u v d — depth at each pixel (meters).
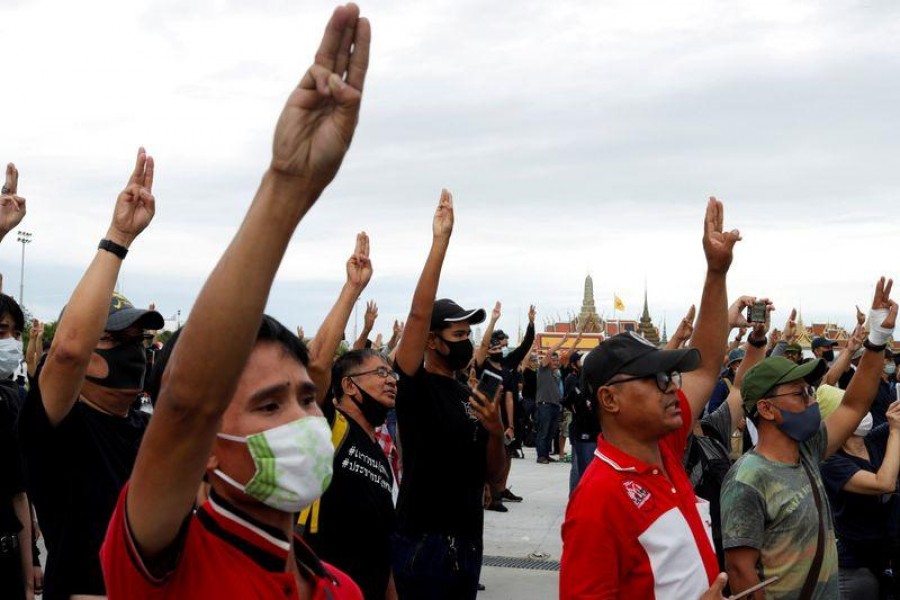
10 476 4.19
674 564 2.99
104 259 3.22
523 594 7.57
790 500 3.83
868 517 5.30
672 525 3.03
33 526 5.67
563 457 18.09
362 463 4.21
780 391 3.96
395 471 6.19
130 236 3.27
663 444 3.44
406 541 4.75
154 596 1.66
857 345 8.12
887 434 6.41
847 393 4.78
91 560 3.17
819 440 4.37
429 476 4.77
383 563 4.23
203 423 1.55
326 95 1.43
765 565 3.83
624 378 3.17
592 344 46.28
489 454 4.90
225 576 1.78
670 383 3.17
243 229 1.50
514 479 14.88
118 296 3.64
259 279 1.49
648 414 3.14
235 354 1.50
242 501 1.89
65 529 3.19
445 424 4.80
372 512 4.17
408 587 4.71
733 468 4.00
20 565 4.21
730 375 8.52
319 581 2.05
